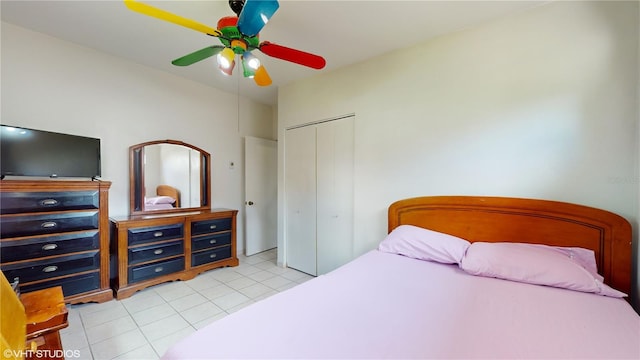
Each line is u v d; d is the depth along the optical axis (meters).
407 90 2.34
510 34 1.87
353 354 0.88
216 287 2.76
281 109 3.40
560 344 0.93
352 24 2.02
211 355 0.87
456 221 2.04
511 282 1.48
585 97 1.64
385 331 1.01
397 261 1.86
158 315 2.18
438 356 0.87
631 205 1.53
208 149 3.59
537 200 1.76
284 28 2.07
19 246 1.98
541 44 1.77
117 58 2.77
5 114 2.18
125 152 2.84
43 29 2.25
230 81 3.40
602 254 1.56
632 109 1.52
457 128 2.08
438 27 2.05
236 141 3.95
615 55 1.56
